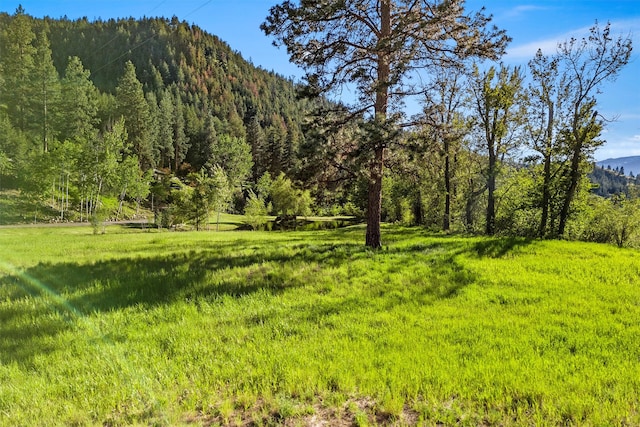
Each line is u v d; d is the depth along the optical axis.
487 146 27.33
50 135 70.38
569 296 8.17
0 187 54.91
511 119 26.11
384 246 14.12
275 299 8.08
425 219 39.09
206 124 110.75
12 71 76.50
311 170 13.14
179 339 6.06
